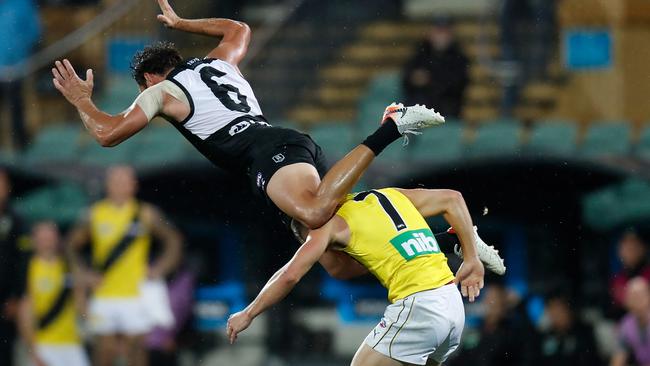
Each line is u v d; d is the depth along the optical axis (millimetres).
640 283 32688
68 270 35406
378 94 45875
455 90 41469
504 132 41188
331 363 36062
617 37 46000
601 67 46000
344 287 36750
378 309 36781
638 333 32594
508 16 48188
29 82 45656
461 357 33000
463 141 40438
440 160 36219
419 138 40188
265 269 36469
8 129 43812
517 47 47906
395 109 20422
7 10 45969
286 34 51531
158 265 35156
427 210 20875
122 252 34656
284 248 36375
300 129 45219
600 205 35562
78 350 35531
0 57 45969
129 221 34844
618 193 35688
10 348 35500
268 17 51844
